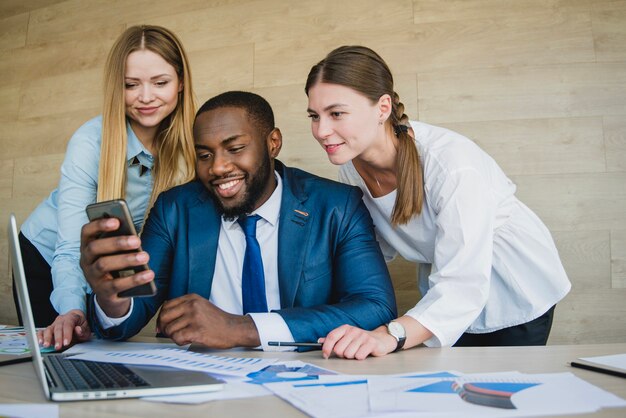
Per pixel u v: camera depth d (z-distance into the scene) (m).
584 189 2.10
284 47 2.43
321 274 1.23
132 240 0.80
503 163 2.16
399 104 1.36
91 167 1.53
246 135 1.19
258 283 1.24
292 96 2.39
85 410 0.56
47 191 2.76
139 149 1.59
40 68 2.87
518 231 1.44
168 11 2.64
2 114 2.91
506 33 2.21
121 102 1.51
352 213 1.26
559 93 2.15
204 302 0.98
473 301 1.13
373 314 1.09
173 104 1.56
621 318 2.04
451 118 2.21
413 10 2.30
